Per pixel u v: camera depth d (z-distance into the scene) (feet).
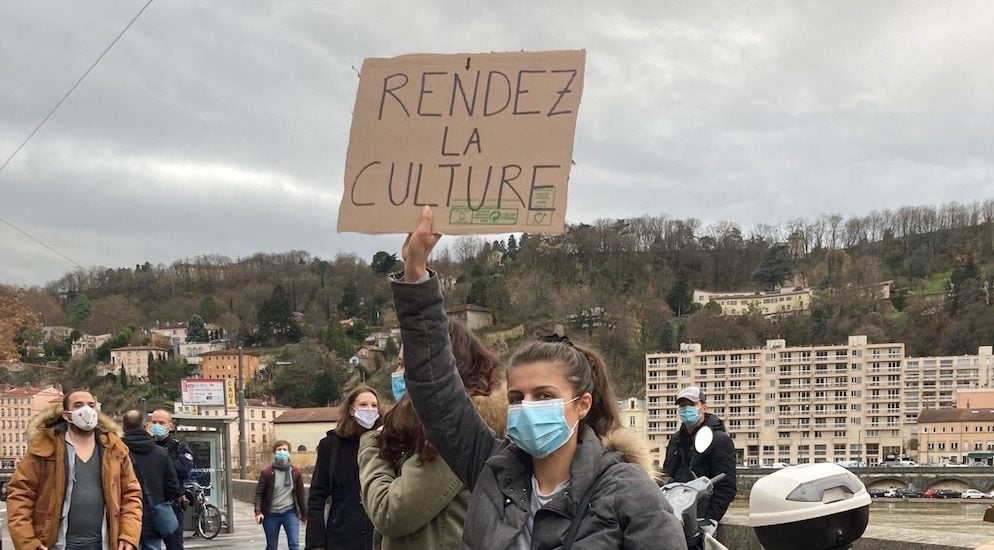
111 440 19.30
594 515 7.37
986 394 430.61
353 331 472.03
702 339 480.23
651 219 547.08
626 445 8.02
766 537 10.99
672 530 7.26
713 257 547.90
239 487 100.48
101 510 18.79
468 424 9.30
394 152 9.78
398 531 10.64
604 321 453.17
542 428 7.66
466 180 9.53
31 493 18.26
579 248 498.69
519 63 9.74
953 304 480.23
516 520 7.73
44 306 191.21
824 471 11.00
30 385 352.49
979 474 328.08
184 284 549.54
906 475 333.83
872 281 511.40
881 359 451.53
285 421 376.07
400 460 11.19
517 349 8.27
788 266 552.00
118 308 478.59
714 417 20.31
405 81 9.95
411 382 9.27
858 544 21.13
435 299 9.32
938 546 18.95
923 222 549.95
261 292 533.14
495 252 491.31
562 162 9.36
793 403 459.73
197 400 148.87
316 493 17.53
